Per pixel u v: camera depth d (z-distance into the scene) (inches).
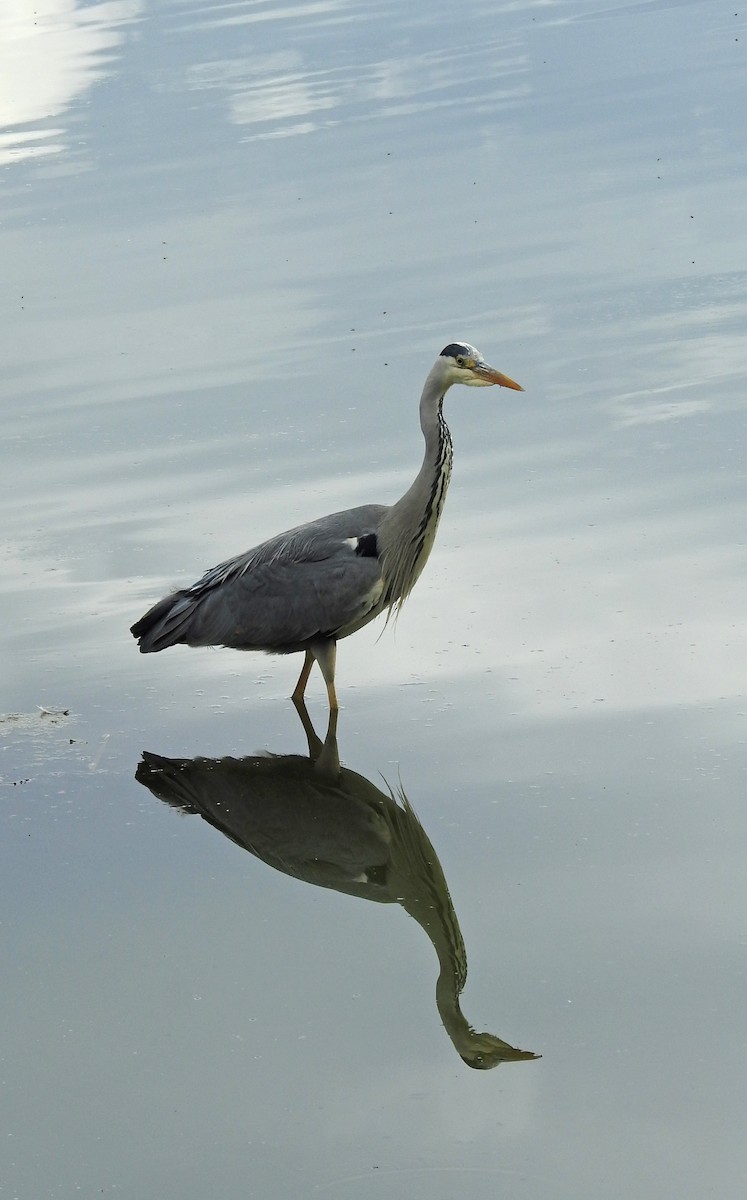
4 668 535.8
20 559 615.8
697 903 377.7
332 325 824.3
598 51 1332.4
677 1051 328.8
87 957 382.0
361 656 525.3
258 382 764.0
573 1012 343.3
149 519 636.7
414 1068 332.5
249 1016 354.6
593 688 484.7
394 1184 298.8
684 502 602.5
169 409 745.6
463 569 573.0
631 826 412.5
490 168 1047.6
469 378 494.6
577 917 376.8
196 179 1095.6
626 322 785.6
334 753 464.4
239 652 551.5
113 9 1772.9
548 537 588.7
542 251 893.2
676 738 452.4
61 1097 331.6
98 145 1208.8
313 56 1422.2
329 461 670.5
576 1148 304.7
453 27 1502.2
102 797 457.1
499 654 512.4
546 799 429.4
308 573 496.7
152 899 407.2
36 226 1040.8
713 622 515.2
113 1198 300.2
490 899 386.9
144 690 520.1
